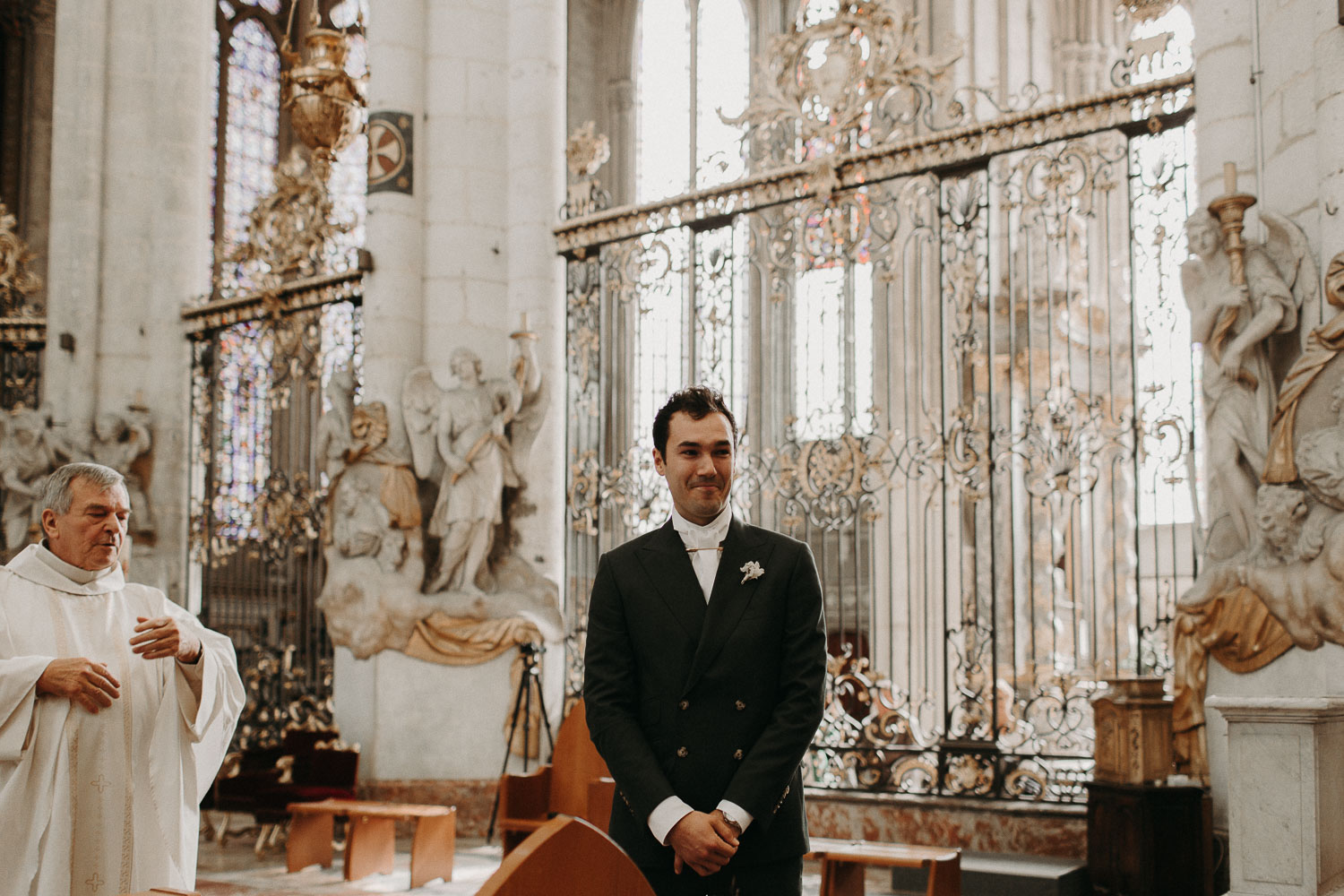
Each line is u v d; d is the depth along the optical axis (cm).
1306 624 627
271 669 1252
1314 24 669
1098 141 984
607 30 2483
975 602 926
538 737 1055
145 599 434
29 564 411
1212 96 751
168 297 1423
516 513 1105
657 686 330
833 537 1725
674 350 1797
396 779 1046
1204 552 714
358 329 1233
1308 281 675
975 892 734
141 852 402
